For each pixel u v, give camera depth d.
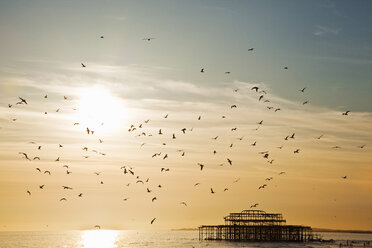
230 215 175.88
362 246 191.38
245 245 172.38
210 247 164.25
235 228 186.88
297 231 185.25
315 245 179.12
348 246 188.38
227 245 174.00
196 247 165.75
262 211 173.25
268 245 173.75
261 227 175.00
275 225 173.12
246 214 174.00
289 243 190.75
